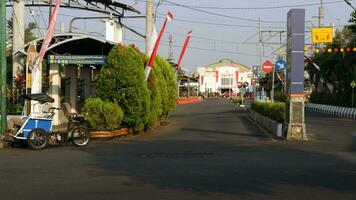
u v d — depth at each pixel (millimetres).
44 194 9367
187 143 19297
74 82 29203
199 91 133250
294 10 21078
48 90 26781
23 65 25312
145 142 19734
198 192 9523
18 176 11445
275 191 9633
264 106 28500
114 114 20812
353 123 31906
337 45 54000
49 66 26906
